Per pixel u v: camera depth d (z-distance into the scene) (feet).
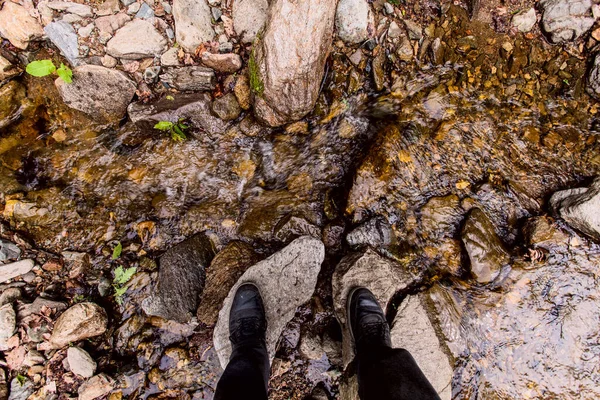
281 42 8.57
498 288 9.47
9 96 9.46
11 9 8.87
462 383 9.21
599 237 9.13
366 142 10.56
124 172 10.48
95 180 10.37
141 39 9.35
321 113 10.52
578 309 9.34
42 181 10.23
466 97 10.59
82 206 10.24
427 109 10.57
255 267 9.39
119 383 9.02
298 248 9.48
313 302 9.81
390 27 10.15
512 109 10.54
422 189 10.08
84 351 8.88
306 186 10.59
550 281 9.44
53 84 9.76
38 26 9.16
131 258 10.07
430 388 5.87
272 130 10.59
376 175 9.91
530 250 9.50
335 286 9.37
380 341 7.55
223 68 9.87
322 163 10.63
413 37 10.32
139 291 9.72
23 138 10.03
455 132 10.42
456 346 9.25
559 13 10.00
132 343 9.43
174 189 10.55
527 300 9.43
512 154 10.30
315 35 8.53
